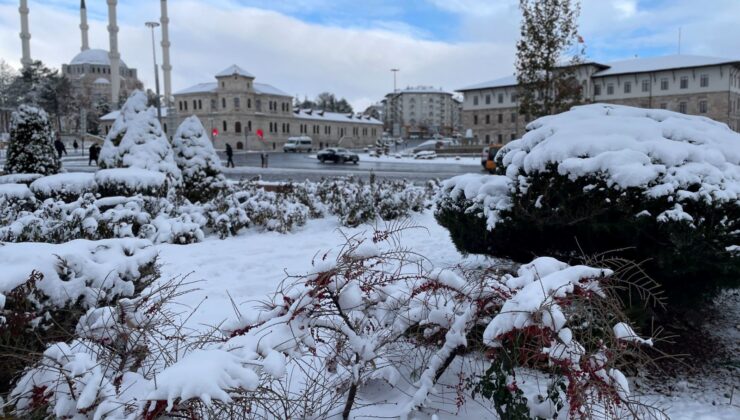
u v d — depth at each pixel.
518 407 2.78
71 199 11.61
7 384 3.07
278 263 7.77
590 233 4.51
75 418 2.38
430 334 3.29
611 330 2.70
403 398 3.25
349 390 3.07
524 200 4.87
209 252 8.49
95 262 3.45
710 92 69.88
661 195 4.06
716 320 5.11
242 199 12.46
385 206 11.92
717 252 3.95
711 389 3.84
